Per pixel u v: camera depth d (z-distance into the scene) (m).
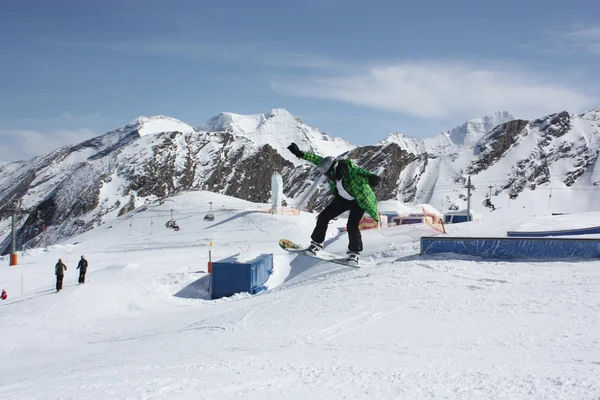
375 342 9.94
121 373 8.51
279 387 6.58
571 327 9.97
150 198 163.00
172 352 11.06
